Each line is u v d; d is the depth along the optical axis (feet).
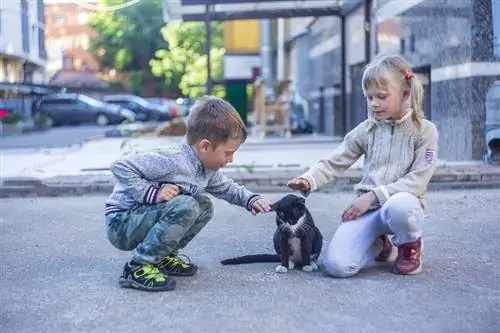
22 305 10.23
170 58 115.14
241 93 63.41
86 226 16.52
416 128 11.71
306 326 9.11
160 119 107.04
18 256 13.47
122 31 117.60
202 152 10.76
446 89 27.48
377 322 9.25
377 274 11.66
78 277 11.78
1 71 57.26
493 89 25.45
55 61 99.76
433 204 18.78
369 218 11.62
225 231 15.55
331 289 10.78
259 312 9.71
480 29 25.25
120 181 10.83
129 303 10.22
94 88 107.45
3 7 32.60
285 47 71.77
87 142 48.67
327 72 51.08
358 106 41.50
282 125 48.39
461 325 9.12
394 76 11.41
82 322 9.43
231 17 44.19
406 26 31.53
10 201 20.85
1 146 44.93
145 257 10.91
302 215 11.53
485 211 17.56
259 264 12.51
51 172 26.05
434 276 11.49
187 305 10.08
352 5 40.96
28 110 78.38
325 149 37.04
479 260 12.55
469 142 25.80
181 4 41.24
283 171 24.21
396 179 11.75
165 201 10.76
